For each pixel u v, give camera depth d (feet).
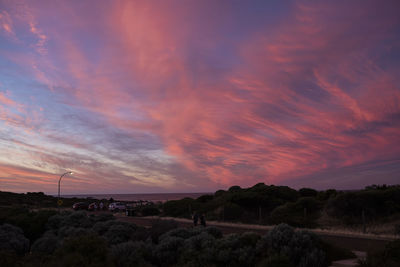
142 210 170.19
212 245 40.81
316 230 79.56
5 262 39.93
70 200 348.59
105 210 222.69
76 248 40.11
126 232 59.93
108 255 40.22
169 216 151.33
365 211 94.99
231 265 36.50
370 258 34.55
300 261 34.40
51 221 75.31
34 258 43.24
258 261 36.14
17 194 339.77
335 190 143.02
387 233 72.43
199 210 141.79
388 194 98.78
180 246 44.19
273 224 102.47
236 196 142.72
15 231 65.00
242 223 112.57
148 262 41.45
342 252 38.73
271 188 157.07
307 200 115.14
